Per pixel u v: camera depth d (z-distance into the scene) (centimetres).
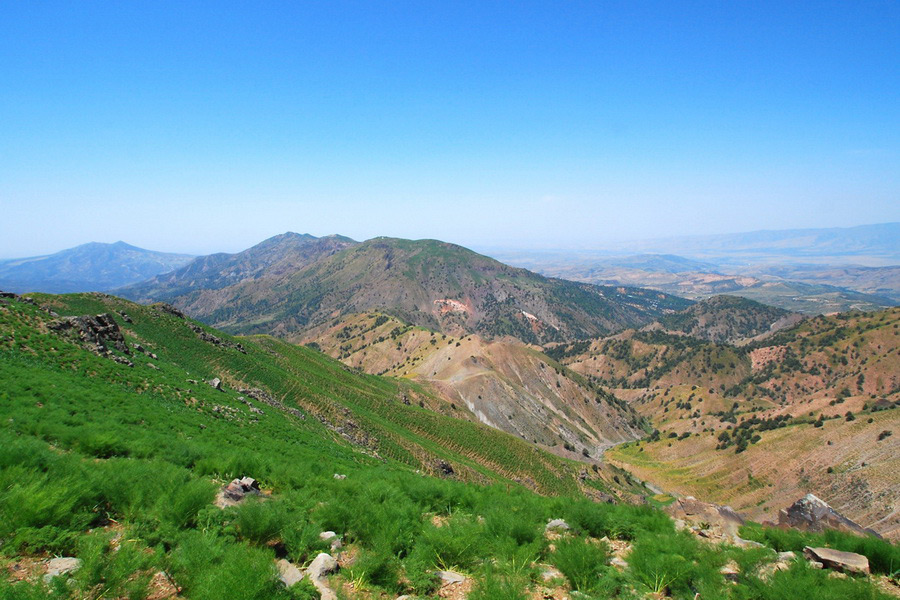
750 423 14525
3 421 1811
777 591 938
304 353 12044
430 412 10644
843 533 1397
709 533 1600
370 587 906
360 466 3956
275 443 3556
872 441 9900
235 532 1041
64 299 6147
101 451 1705
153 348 6162
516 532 1247
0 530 851
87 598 720
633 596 952
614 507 1795
